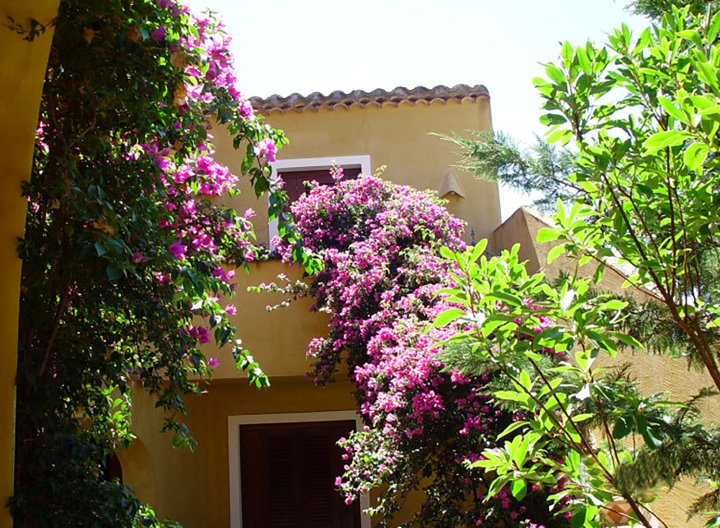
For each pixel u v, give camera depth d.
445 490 5.74
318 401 9.80
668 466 2.46
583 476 2.71
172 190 4.96
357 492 6.28
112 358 4.45
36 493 3.76
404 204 8.19
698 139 2.22
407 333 6.29
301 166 9.88
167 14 3.99
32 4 3.17
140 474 7.70
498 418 5.55
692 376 4.25
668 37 2.66
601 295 2.71
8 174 3.43
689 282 2.65
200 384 9.20
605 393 2.54
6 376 3.53
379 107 10.04
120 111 4.00
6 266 3.47
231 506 9.60
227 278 5.35
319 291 8.13
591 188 2.64
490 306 2.83
